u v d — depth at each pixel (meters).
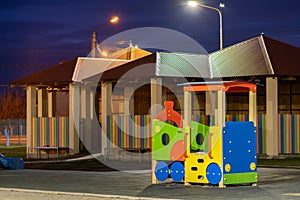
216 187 16.50
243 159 16.66
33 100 34.22
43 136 33.81
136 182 18.19
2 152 38.69
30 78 33.84
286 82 33.47
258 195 14.87
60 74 33.12
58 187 17.05
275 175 19.78
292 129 28.78
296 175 19.78
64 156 32.19
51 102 37.34
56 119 33.50
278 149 28.47
